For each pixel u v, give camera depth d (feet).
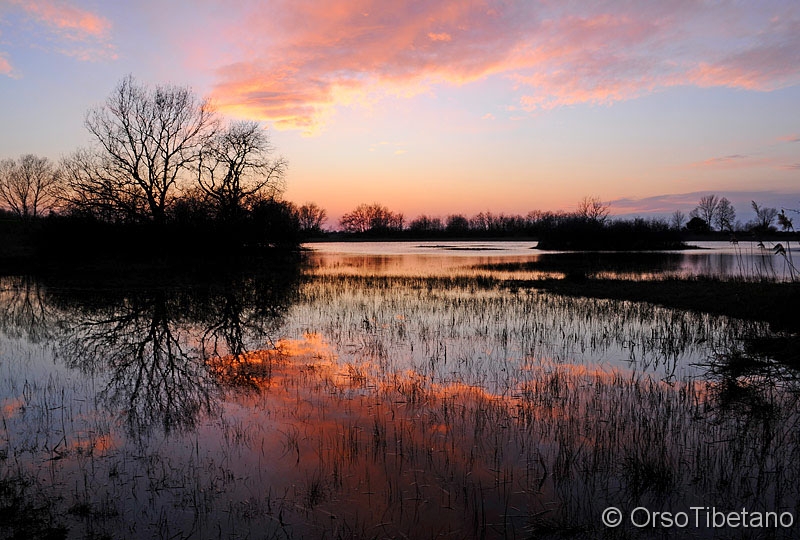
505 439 23.31
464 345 41.86
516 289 81.10
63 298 75.20
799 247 202.59
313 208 446.19
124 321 56.39
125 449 22.66
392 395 29.35
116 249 122.93
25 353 41.68
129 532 16.51
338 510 17.71
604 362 36.68
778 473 19.80
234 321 55.57
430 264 139.64
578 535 16.21
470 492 18.78
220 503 18.17
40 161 242.58
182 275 105.60
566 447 22.18
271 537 16.24
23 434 24.43
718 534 16.20
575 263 139.95
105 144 119.14
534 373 33.81
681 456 21.57
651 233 229.86
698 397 28.91
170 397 29.81
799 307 49.67
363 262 149.07
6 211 246.06
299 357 38.40
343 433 24.06
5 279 97.96
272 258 153.48
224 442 23.27
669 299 65.77
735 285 69.56
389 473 20.21
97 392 31.01
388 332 47.34
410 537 16.20
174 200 130.52
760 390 30.22
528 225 454.81
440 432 24.09
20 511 17.63
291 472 20.38
